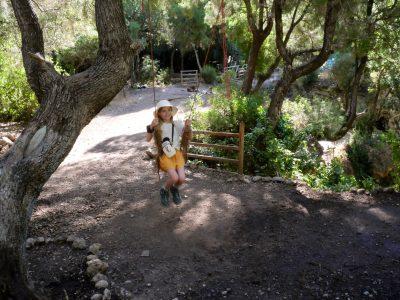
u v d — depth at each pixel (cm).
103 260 516
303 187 777
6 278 339
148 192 738
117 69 434
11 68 1491
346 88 1828
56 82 419
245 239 574
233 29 1708
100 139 1301
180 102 2014
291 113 1582
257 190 754
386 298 443
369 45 1198
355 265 509
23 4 495
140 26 2884
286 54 1140
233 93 1295
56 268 496
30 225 618
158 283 470
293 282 475
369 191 756
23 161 382
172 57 3497
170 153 481
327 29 1063
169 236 578
